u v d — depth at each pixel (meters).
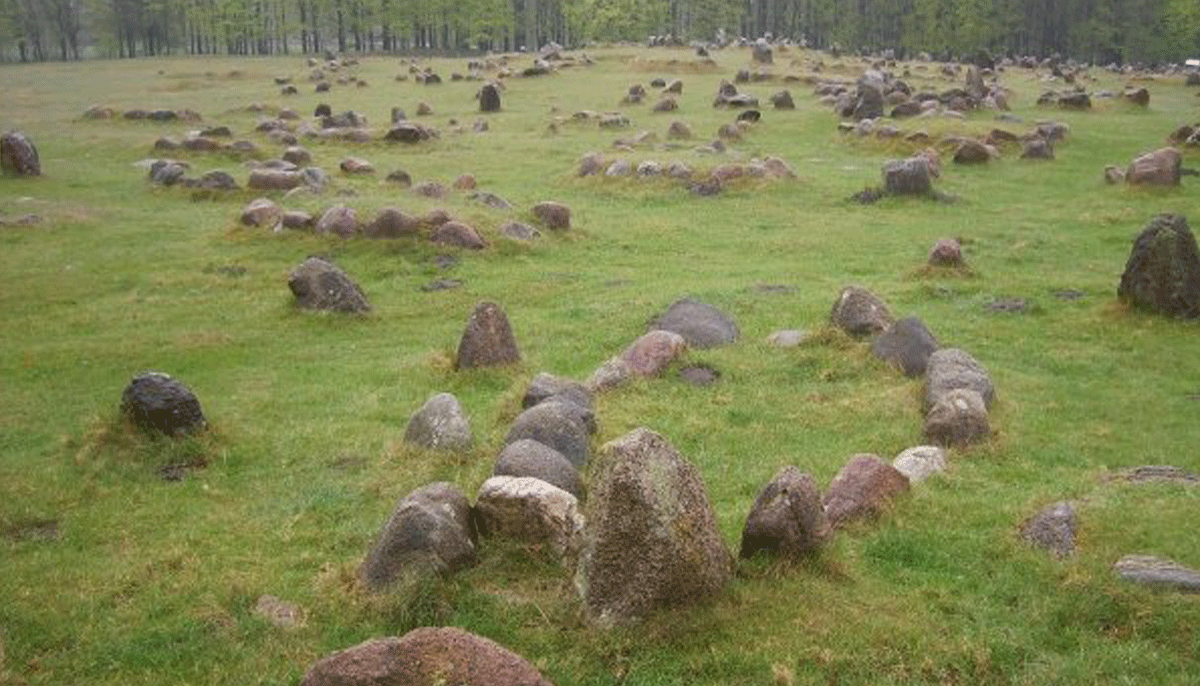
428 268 22.09
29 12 110.25
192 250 23.53
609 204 29.50
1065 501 9.88
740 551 9.21
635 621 8.05
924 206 28.09
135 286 21.20
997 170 33.00
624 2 106.56
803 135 41.53
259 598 9.23
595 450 11.96
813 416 13.48
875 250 23.62
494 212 25.58
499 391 15.01
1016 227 25.48
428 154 37.97
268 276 21.62
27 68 88.38
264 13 126.81
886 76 57.78
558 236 24.88
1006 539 9.53
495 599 8.61
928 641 7.92
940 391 13.42
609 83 61.34
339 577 9.34
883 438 12.69
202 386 15.77
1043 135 37.31
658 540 8.04
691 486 8.41
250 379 16.05
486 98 51.50
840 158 36.22
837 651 7.80
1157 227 17.58
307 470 12.48
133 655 8.38
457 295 20.31
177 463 12.77
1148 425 13.40
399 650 6.61
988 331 17.31
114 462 12.68
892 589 8.75
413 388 15.28
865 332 16.28
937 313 18.36
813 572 8.88
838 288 20.08
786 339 16.30
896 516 10.07
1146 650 7.65
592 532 8.30
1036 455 12.26
